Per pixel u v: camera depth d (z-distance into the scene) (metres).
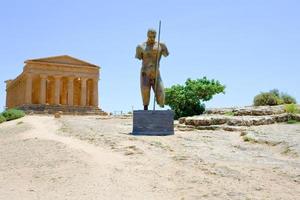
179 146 21.06
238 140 23.81
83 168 15.98
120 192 12.66
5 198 12.41
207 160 17.16
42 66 101.00
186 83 55.41
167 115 26.31
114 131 28.94
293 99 49.41
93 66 106.06
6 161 19.34
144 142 22.02
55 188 13.45
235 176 14.32
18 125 47.56
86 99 105.69
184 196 12.16
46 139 26.11
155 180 14.02
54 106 98.75
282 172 14.97
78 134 27.95
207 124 31.03
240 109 37.50
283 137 22.73
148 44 27.94
